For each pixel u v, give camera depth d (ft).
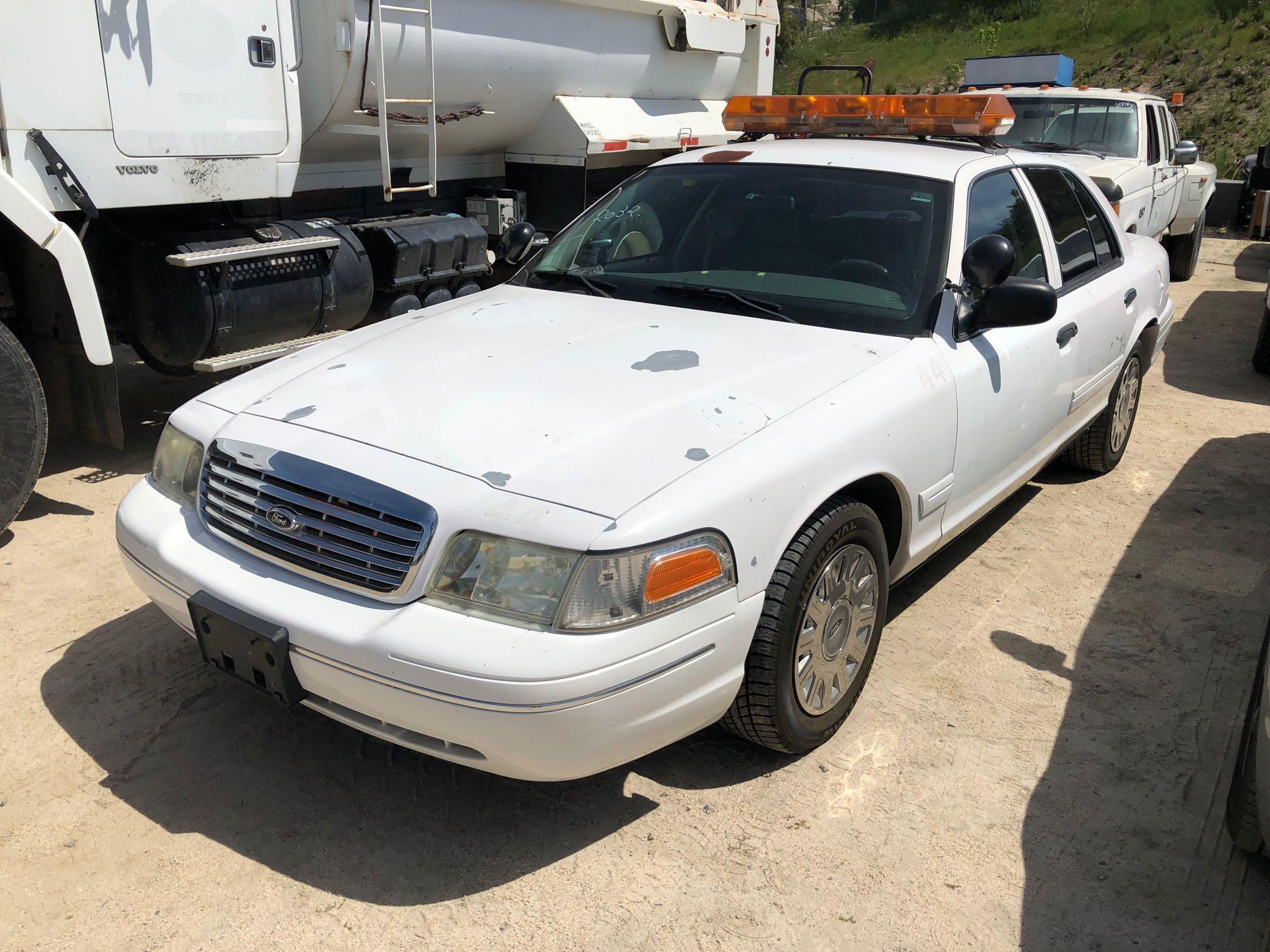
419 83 19.66
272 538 8.79
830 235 12.23
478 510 8.00
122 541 9.78
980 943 8.19
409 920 8.22
